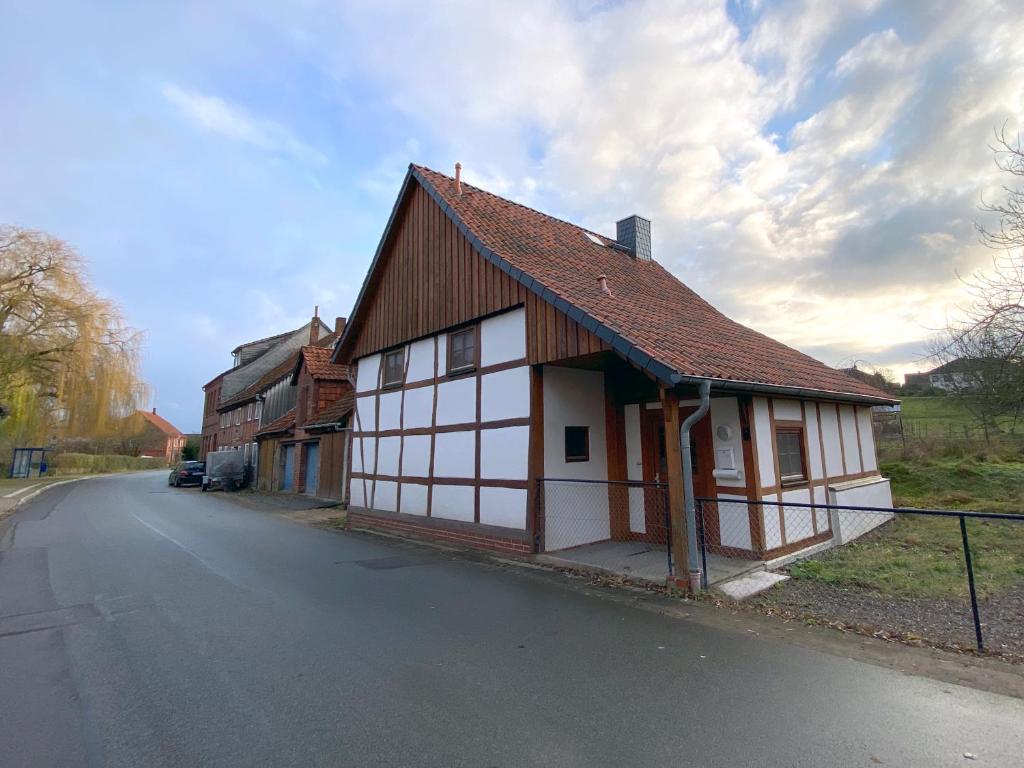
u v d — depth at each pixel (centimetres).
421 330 1166
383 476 1262
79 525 1312
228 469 2761
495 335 977
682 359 685
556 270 982
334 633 511
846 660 442
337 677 410
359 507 1336
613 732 329
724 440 838
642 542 944
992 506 1217
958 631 511
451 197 1127
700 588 645
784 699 371
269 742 319
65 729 334
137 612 577
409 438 1188
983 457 1653
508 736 324
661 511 927
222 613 574
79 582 712
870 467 1207
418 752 307
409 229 1252
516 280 916
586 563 785
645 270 1403
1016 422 1153
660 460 943
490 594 652
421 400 1163
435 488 1089
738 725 336
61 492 2525
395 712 355
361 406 1395
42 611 581
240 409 3509
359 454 1371
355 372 1444
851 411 1168
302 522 1427
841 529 1002
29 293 2867
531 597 638
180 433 8819
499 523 926
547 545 868
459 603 613
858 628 521
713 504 854
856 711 354
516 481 899
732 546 822
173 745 316
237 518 1498
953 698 371
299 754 306
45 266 2912
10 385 2895
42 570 787
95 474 4659
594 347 773
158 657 451
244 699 374
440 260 1130
